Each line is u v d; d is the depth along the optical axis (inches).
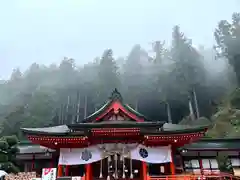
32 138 622.8
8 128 1887.3
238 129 1501.0
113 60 2723.9
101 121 717.3
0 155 739.4
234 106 1860.2
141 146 672.4
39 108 2074.3
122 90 2458.2
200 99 2282.2
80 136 629.3
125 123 642.2
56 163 843.4
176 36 2751.0
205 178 646.5
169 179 587.2
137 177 689.6
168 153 664.4
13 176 613.6
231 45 2319.1
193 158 844.6
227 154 852.6
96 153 664.4
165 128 732.7
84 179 601.3
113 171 677.9
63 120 2420.0
